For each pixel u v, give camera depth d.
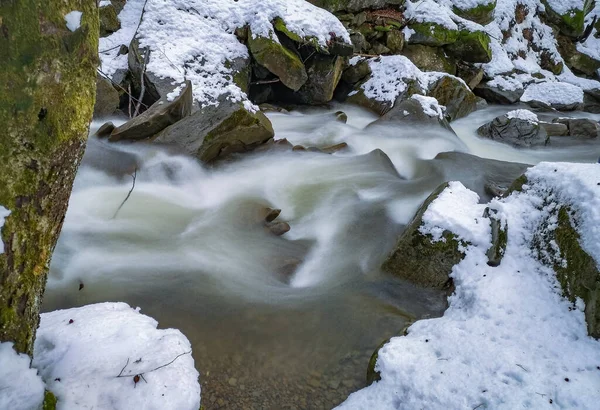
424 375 2.62
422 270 3.88
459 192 4.29
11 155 1.65
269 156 6.85
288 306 3.72
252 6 10.16
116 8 10.41
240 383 2.91
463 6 14.64
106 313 2.83
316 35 10.15
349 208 5.61
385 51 12.76
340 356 3.20
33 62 1.65
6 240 1.67
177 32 9.45
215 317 3.53
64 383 2.14
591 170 3.49
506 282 3.33
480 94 14.34
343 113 9.98
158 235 4.75
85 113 1.96
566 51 18.34
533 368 2.55
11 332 1.78
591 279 2.88
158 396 2.18
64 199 1.97
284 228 5.02
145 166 6.05
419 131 8.70
